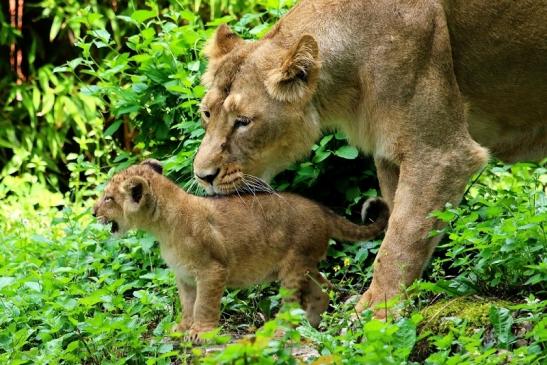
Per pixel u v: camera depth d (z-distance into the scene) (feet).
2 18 69.56
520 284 34.14
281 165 36.35
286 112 35.19
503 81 35.94
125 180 35.35
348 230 37.35
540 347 29.55
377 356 26.73
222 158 35.19
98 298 34.09
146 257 41.29
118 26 70.03
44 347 34.58
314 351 31.76
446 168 34.47
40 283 38.24
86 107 69.10
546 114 36.65
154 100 44.98
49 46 72.79
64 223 49.52
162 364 32.45
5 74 71.92
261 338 25.91
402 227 34.53
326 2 35.83
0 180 68.54
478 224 35.42
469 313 32.12
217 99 35.60
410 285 34.63
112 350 33.55
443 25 34.63
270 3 45.88
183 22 69.05
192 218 34.91
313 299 36.19
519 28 35.35
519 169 44.42
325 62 35.22
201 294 35.06
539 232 33.76
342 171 42.27
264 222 35.83
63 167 71.61
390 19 34.68
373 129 35.42
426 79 34.40
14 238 46.85
